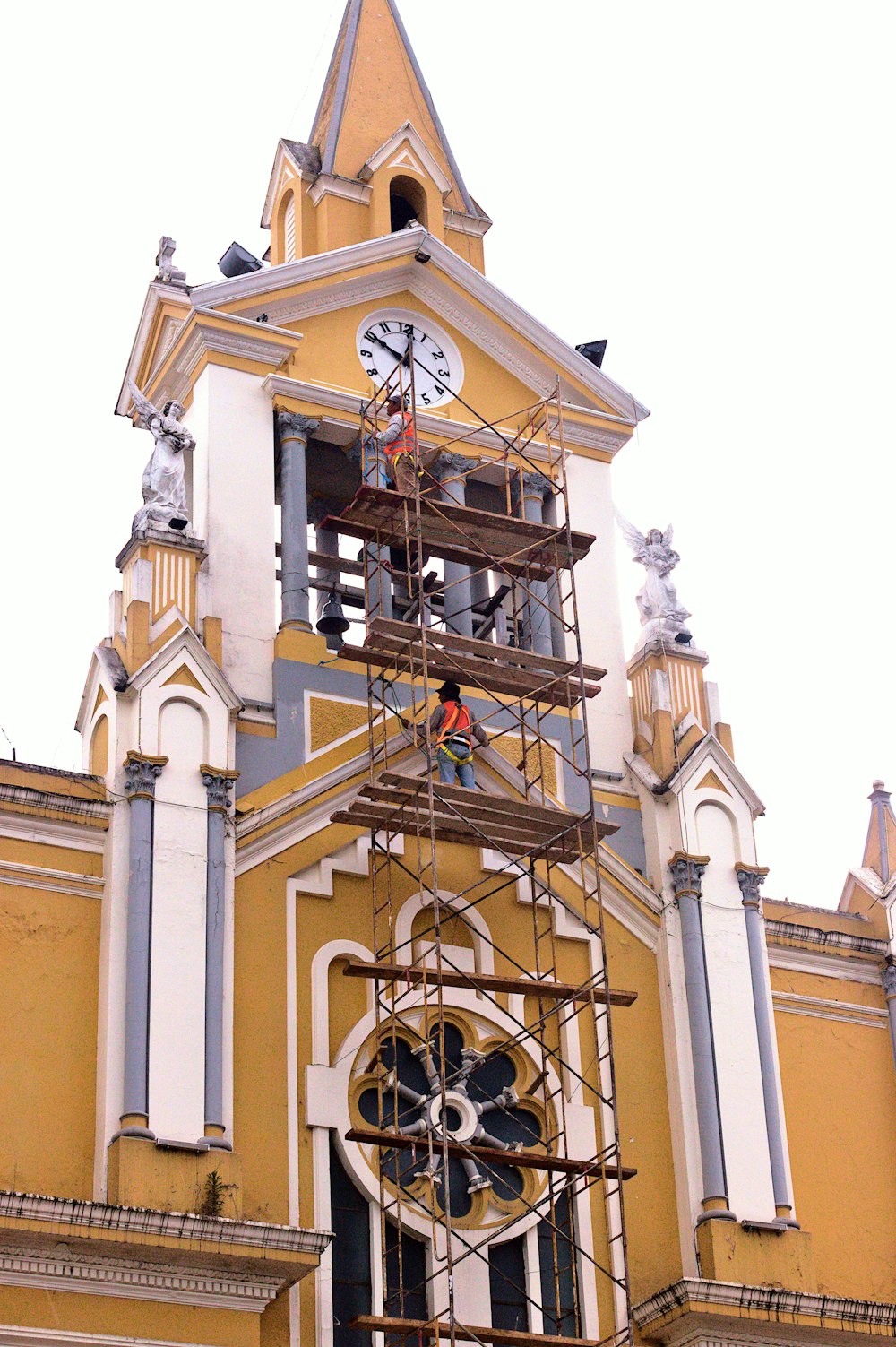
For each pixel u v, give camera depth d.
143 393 40.56
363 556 40.56
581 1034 35.81
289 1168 32.84
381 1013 34.53
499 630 40.81
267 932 34.25
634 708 39.19
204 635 35.75
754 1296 33.72
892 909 38.97
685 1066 35.91
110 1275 30.28
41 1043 32.31
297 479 38.59
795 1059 37.53
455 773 36.03
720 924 37.03
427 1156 34.06
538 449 40.78
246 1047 33.31
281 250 43.50
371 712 35.88
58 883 33.34
